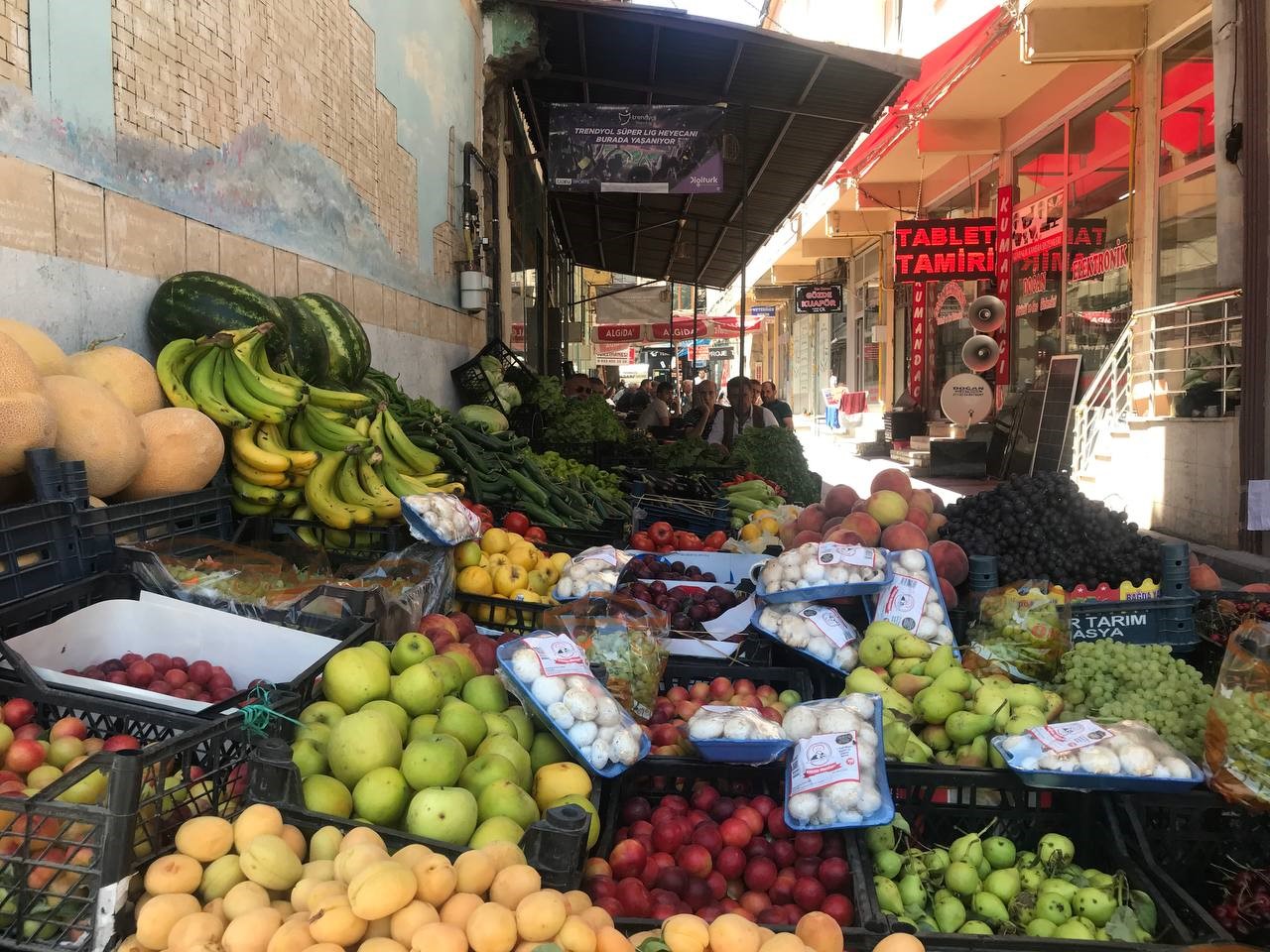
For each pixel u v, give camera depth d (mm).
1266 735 2674
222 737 2174
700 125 10664
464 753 2500
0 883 1841
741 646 4012
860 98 10977
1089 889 2637
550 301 19516
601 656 3293
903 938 2043
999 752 2953
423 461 5215
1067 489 4703
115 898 1822
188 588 3051
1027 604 3730
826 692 3818
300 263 5574
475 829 2324
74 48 3518
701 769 2992
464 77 9664
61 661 2734
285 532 4125
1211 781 2773
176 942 1769
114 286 3795
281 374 4457
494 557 4375
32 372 2885
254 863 1924
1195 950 2193
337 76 6195
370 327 6828
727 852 2738
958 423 18672
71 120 3508
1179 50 13000
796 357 46812
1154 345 13500
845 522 4746
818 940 2092
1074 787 2812
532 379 10109
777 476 9758
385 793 2334
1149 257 13719
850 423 30203
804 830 2689
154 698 2430
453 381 9297
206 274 4188
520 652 2939
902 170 22797
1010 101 18203
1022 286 18766
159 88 4094
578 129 10664
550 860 2057
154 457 3420
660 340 27797
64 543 2873
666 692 3811
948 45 15133
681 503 7477
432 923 1775
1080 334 16266
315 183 5812
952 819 3004
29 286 3287
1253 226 9039
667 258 22062
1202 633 4391
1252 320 9078
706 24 9156
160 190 4113
